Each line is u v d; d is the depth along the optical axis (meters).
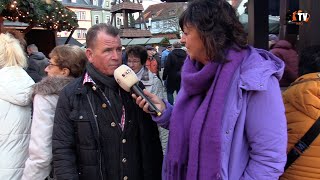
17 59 2.15
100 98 1.73
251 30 3.09
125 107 1.75
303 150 1.56
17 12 6.18
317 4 2.42
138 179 1.78
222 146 1.30
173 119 1.51
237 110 1.29
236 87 1.30
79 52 2.19
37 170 1.85
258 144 1.29
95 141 1.69
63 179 1.68
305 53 1.70
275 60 1.37
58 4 7.43
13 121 2.04
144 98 1.63
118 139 1.72
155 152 1.84
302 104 1.54
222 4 1.30
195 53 1.38
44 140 1.84
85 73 1.80
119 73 1.63
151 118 1.82
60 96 1.76
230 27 1.31
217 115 1.30
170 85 7.30
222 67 1.33
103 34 1.69
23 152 2.09
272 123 1.27
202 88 1.41
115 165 1.72
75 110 1.71
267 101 1.28
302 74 1.72
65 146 1.72
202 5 1.30
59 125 1.73
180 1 4.54
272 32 5.16
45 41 10.39
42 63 5.93
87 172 1.70
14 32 2.79
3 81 2.02
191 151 1.38
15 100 2.03
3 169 2.02
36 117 1.86
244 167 1.34
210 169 1.32
